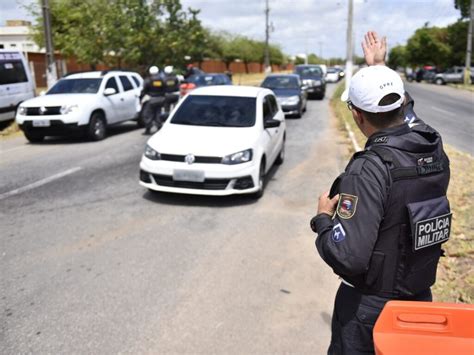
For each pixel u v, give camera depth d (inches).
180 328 138.6
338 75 2162.9
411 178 69.9
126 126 619.8
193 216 244.4
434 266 74.9
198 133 280.2
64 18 1015.0
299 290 163.3
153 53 1007.0
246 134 278.5
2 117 548.4
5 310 149.8
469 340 61.6
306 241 210.1
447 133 542.0
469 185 284.0
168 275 174.7
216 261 187.8
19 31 1512.1
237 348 128.6
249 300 155.8
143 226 228.5
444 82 1829.5
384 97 71.7
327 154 416.2
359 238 67.6
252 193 271.3
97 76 525.3
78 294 159.9
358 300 74.3
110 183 310.0
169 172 261.9
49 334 136.2
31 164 372.8
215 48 2421.3
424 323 63.2
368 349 75.2
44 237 213.5
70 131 467.2
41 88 1120.2
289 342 131.5
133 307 150.9
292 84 731.4
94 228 225.3
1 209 254.7
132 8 939.3
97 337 134.3
